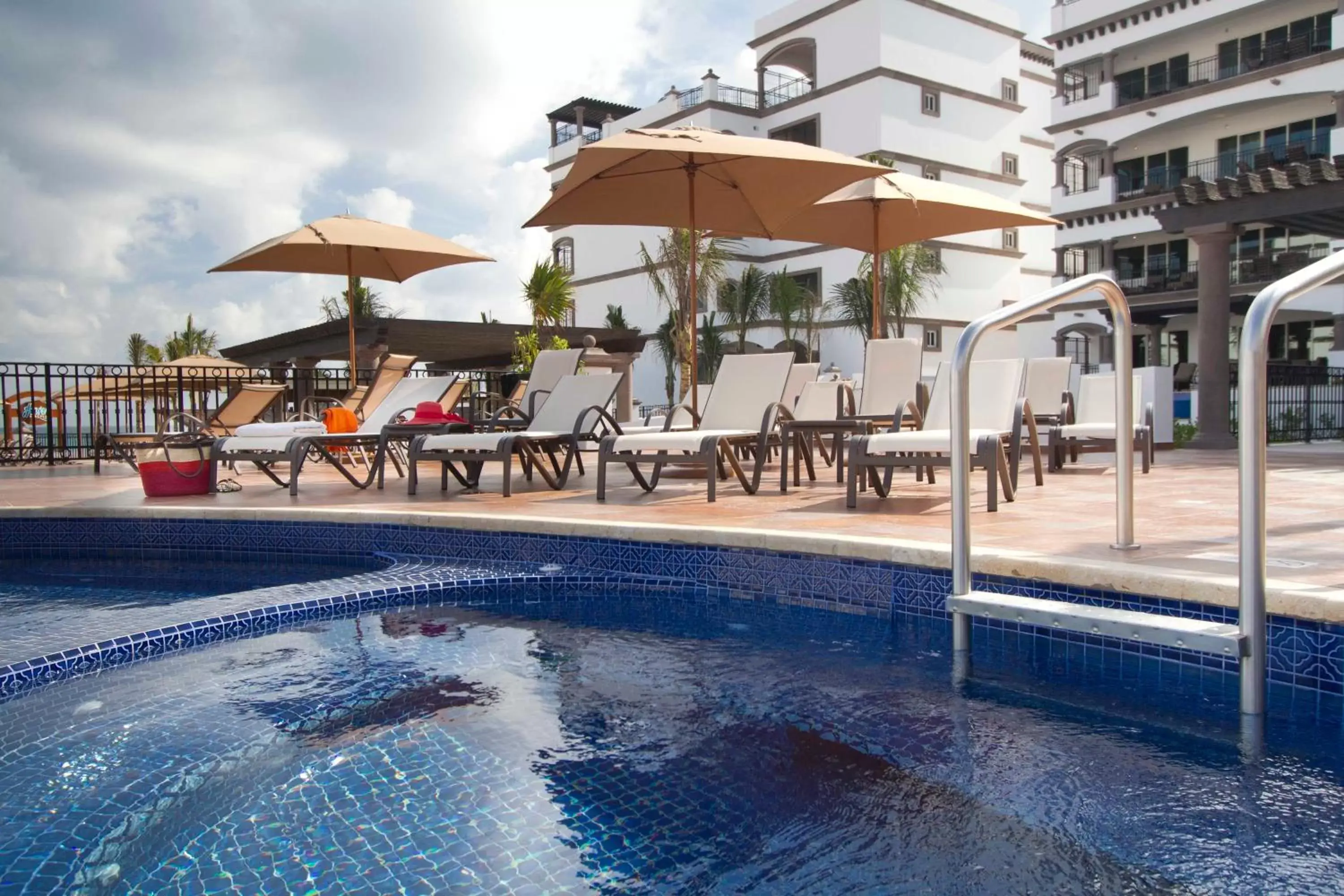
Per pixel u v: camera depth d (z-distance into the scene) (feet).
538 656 10.18
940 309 104.06
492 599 13.58
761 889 5.08
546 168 129.39
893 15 101.55
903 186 27.35
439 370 61.98
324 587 13.07
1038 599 9.75
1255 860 5.26
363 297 85.30
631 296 123.75
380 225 31.55
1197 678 8.72
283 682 9.29
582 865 5.42
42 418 34.50
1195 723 7.55
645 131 22.26
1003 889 5.00
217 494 21.67
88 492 22.49
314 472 30.58
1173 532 12.34
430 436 20.79
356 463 32.27
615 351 73.20
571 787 6.57
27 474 29.60
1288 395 54.54
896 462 15.66
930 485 20.66
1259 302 7.11
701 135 22.02
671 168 24.59
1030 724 7.66
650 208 26.78
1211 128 88.99
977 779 6.54
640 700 8.56
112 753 7.35
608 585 14.23
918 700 8.35
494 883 5.23
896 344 24.04
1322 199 33.78
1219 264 38.42
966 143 108.88
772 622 11.65
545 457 33.27
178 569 16.52
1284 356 84.89
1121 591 9.22
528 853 5.59
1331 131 77.82
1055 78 98.63
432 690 8.97
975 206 27.09
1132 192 94.27
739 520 14.71
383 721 8.08
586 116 126.82
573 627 11.62
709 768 6.88
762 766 6.89
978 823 5.84
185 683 9.29
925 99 105.19
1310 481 21.15
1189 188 36.76
